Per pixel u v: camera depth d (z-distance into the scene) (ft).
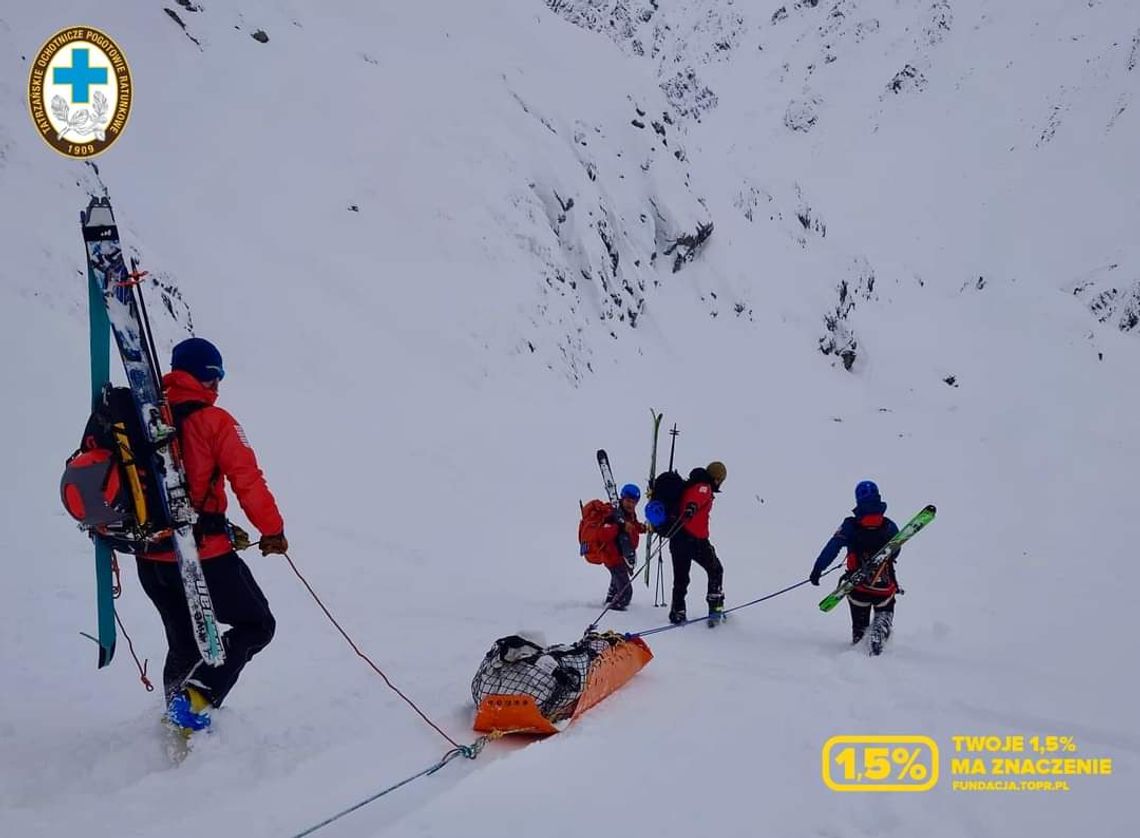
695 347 118.73
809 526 63.16
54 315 48.98
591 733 15.16
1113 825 12.36
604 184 119.24
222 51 89.40
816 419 117.50
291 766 13.47
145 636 20.01
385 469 52.24
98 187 62.44
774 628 26.53
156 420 13.01
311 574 29.35
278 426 53.26
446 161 96.32
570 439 74.54
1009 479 101.65
